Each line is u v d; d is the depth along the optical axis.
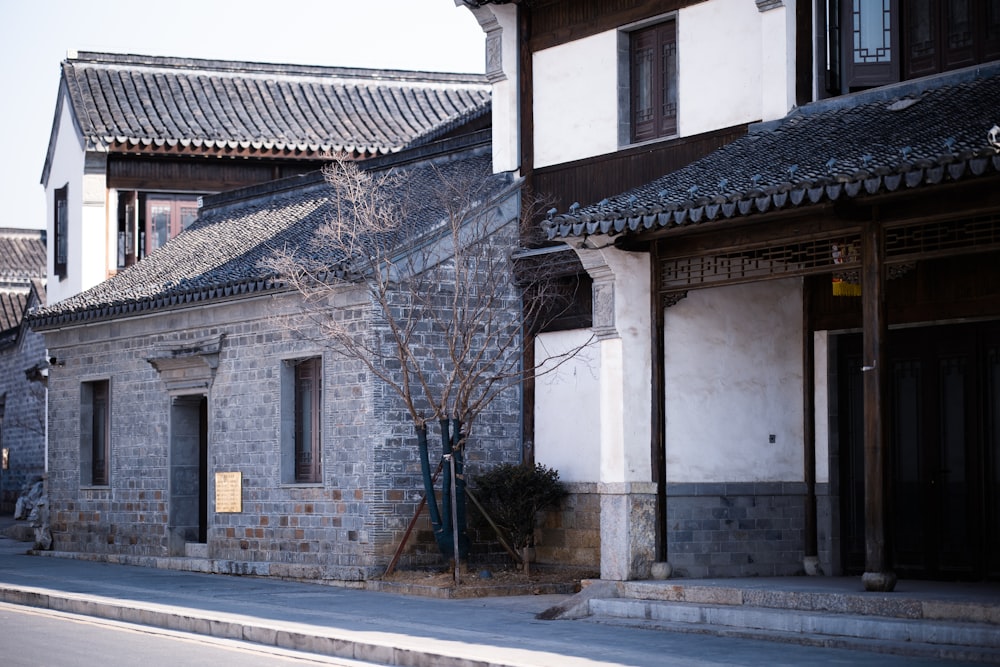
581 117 20.36
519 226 20.97
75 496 26.80
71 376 27.03
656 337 16.58
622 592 16.14
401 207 20.95
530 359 20.83
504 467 19.89
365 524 19.84
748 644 13.41
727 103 18.36
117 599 17.84
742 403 17.53
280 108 35.72
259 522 21.98
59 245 35.56
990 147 12.33
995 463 16.69
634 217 15.16
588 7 20.31
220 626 15.31
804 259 15.55
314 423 21.41
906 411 17.59
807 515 17.89
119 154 33.75
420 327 20.06
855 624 13.37
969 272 16.70
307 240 22.80
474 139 23.14
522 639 13.81
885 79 17.25
